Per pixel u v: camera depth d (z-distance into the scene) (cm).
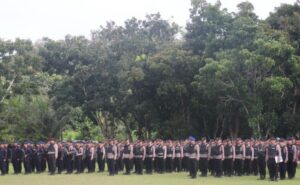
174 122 4612
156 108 4828
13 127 5144
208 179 2834
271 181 2725
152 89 4822
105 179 2816
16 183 2597
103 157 3444
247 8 4422
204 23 4584
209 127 4741
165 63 4559
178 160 3456
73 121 5822
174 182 2617
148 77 4766
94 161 3425
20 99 5306
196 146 2980
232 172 3144
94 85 5331
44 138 5188
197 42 4688
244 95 4041
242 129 4556
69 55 5569
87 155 3394
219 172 3052
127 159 3250
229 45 4259
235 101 4209
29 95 5228
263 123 4044
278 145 2805
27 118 5194
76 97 5362
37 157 3453
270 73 4125
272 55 3894
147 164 3328
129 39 5438
